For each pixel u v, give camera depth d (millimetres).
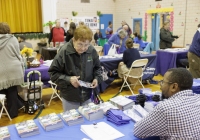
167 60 5660
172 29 8008
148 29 8898
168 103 1310
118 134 1540
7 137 1474
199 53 4152
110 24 9500
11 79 3227
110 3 10539
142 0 9039
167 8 8047
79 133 1574
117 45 5324
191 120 1279
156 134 1369
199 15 7078
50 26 9195
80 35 1778
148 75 5094
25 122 1700
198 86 2686
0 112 3555
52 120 1672
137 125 1458
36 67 3895
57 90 4320
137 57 4562
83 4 9945
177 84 1350
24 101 3734
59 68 1978
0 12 8875
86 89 2100
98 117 1804
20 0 9141
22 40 5359
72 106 2102
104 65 4551
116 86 5121
